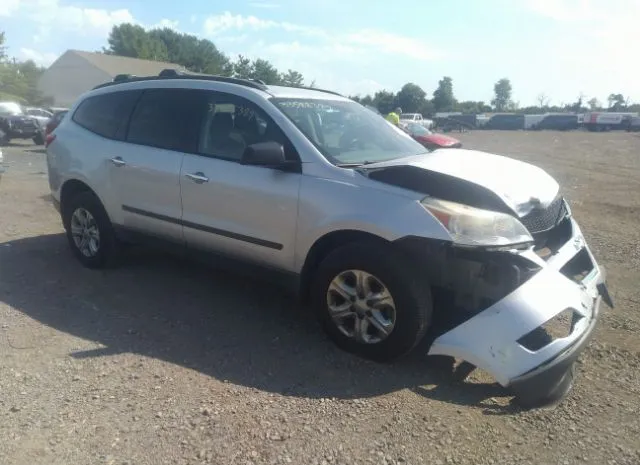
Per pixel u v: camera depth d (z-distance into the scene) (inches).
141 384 138.0
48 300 189.8
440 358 152.7
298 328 172.1
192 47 3280.0
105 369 145.0
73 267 224.1
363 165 160.1
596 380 146.3
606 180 586.6
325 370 146.7
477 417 127.3
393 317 142.8
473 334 130.3
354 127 186.9
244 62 2284.7
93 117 219.8
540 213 150.7
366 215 144.2
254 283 209.5
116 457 111.1
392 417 126.3
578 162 819.4
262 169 165.3
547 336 139.9
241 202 168.4
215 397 132.9
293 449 114.4
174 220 187.9
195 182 178.7
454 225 134.8
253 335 166.9
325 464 110.4
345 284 151.5
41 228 285.9
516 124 2778.1
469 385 140.8
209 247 182.1
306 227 155.8
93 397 131.8
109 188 206.1
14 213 318.3
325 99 194.4
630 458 114.9
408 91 3818.9
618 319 187.5
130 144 201.2
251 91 177.6
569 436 121.4
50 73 2412.6
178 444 115.2
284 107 172.6
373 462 111.4
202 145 182.4
